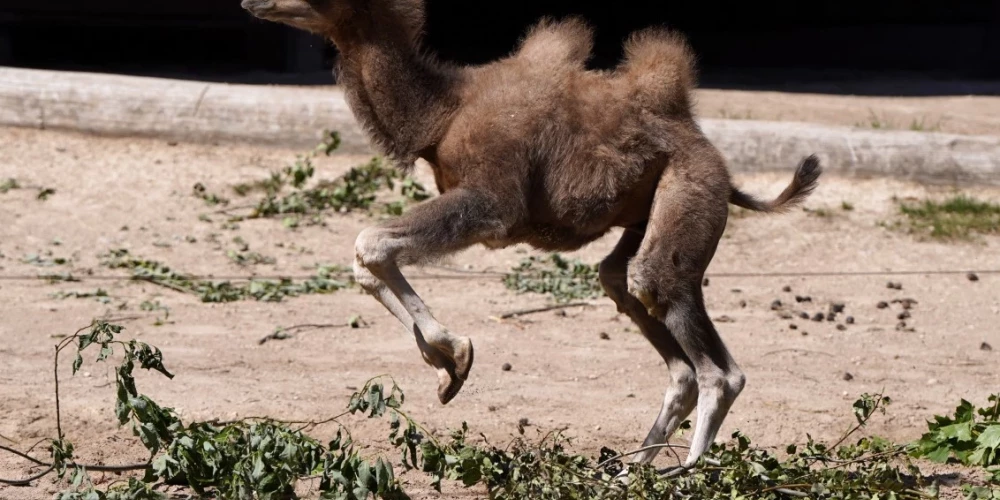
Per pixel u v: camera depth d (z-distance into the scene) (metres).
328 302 38.56
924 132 53.50
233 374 30.92
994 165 52.41
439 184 25.00
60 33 73.56
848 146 52.50
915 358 35.09
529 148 23.50
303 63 69.06
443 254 22.84
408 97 24.27
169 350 32.75
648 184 24.19
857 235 47.34
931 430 27.09
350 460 20.70
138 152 51.69
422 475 24.52
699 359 23.84
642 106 23.98
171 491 22.95
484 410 28.95
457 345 22.47
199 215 46.38
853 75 79.50
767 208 26.00
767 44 86.75
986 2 82.50
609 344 35.41
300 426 26.77
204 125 53.00
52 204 46.22
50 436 25.72
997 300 41.53
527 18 89.69
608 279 25.70
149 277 39.56
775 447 27.14
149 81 54.31
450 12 88.88
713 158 24.23
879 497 22.28
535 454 22.11
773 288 42.06
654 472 21.55
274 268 41.94
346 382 30.69
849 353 35.38
